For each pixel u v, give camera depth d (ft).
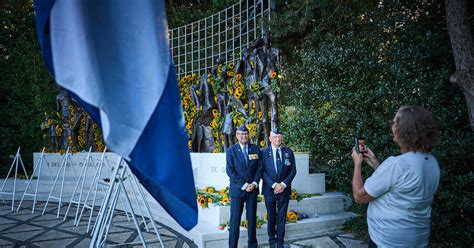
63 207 27.53
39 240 17.54
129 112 5.03
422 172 5.97
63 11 4.72
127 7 5.22
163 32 5.45
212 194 20.33
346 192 20.65
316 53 22.88
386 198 6.14
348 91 20.18
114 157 29.40
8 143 38.83
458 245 16.38
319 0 26.73
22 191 31.32
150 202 22.63
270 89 22.20
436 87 16.96
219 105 25.96
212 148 26.71
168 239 17.65
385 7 21.18
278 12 30.17
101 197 27.40
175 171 5.54
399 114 6.40
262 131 22.91
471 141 15.79
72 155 33.42
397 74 17.95
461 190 15.70
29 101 40.81
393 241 6.02
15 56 40.42
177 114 5.77
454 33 15.37
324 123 22.15
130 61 5.16
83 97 4.58
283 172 15.38
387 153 17.57
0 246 16.49
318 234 17.99
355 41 21.07
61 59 4.66
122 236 18.12
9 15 40.37
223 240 16.03
